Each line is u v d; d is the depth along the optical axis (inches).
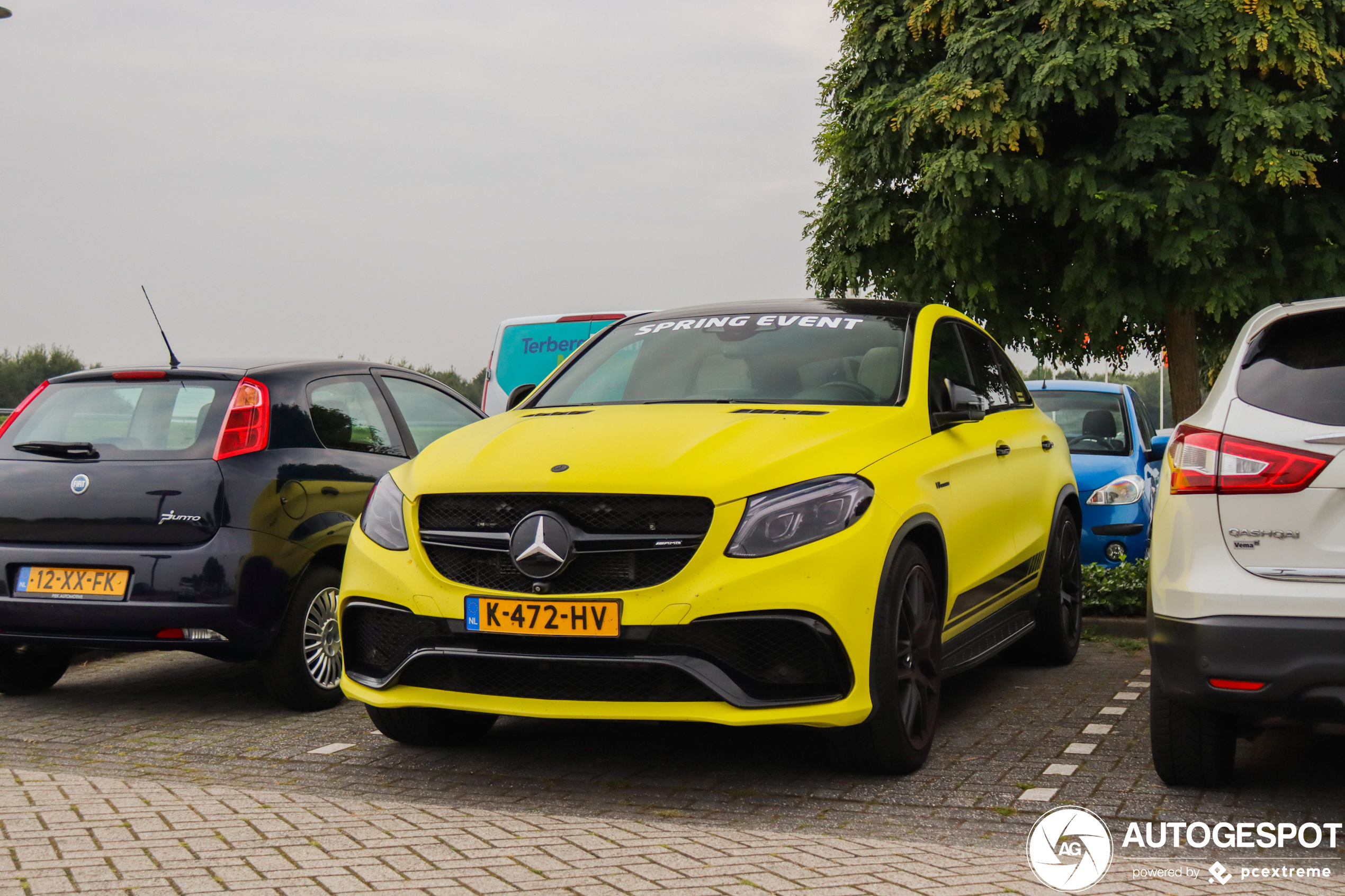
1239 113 515.5
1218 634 148.6
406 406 276.7
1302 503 147.2
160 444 229.0
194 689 263.9
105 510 224.5
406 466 193.9
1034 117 542.3
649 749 196.9
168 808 157.8
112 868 130.6
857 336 220.2
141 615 220.1
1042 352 607.2
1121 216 524.4
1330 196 546.3
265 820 152.0
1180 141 527.5
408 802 164.7
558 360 490.6
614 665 163.0
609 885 126.3
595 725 215.3
